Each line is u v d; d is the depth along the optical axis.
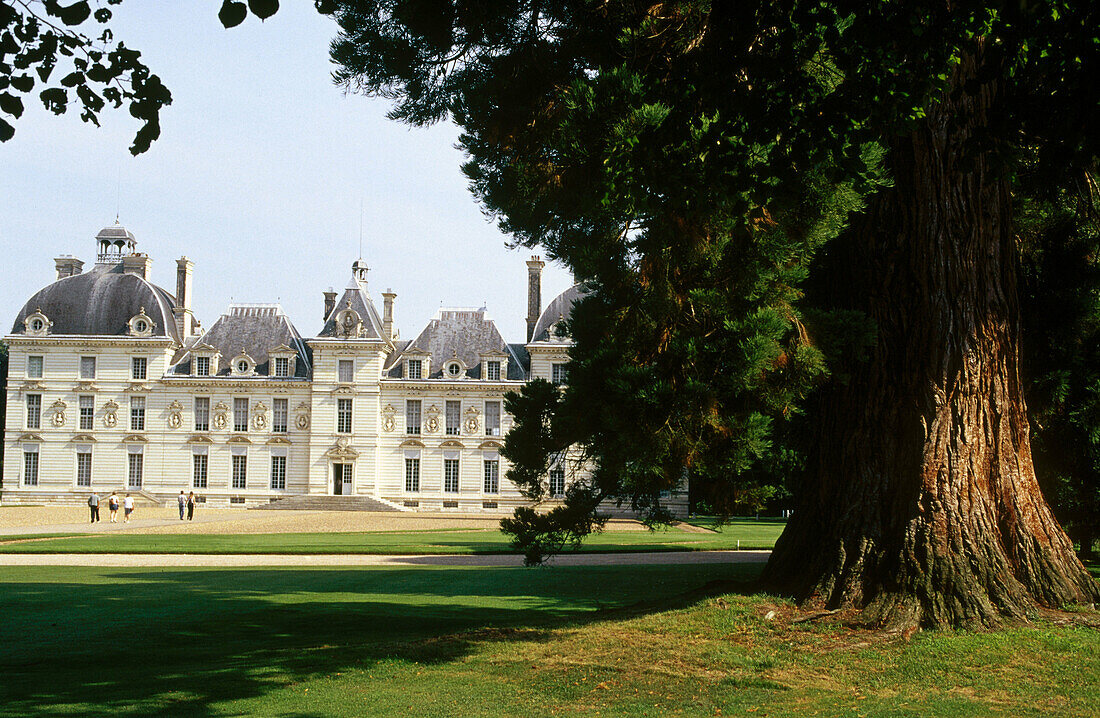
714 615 12.38
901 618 11.47
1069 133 8.48
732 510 14.17
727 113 9.36
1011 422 12.83
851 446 13.21
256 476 72.62
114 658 11.65
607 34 12.99
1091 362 17.62
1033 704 9.15
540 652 11.46
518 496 72.12
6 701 9.30
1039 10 8.41
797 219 12.08
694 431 12.34
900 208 13.22
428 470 72.88
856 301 13.73
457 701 9.40
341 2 13.72
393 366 74.56
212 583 20.67
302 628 14.05
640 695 9.56
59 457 73.00
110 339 73.25
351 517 58.31
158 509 68.12
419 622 14.64
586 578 22.09
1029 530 12.28
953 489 12.23
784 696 9.48
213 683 10.17
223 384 73.25
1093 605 11.93
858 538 12.61
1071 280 17.12
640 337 13.02
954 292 12.80
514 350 75.44
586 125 11.41
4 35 7.36
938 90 9.24
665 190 10.48
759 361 11.57
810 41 9.21
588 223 13.91
